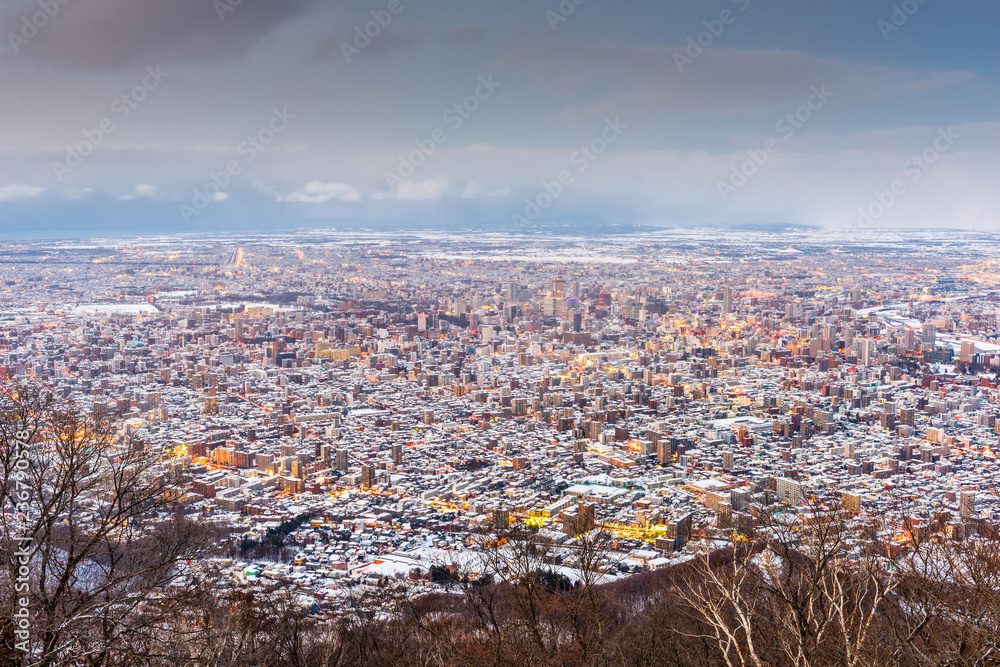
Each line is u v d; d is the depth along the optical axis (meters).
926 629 18.55
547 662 23.72
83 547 21.47
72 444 21.77
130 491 23.38
